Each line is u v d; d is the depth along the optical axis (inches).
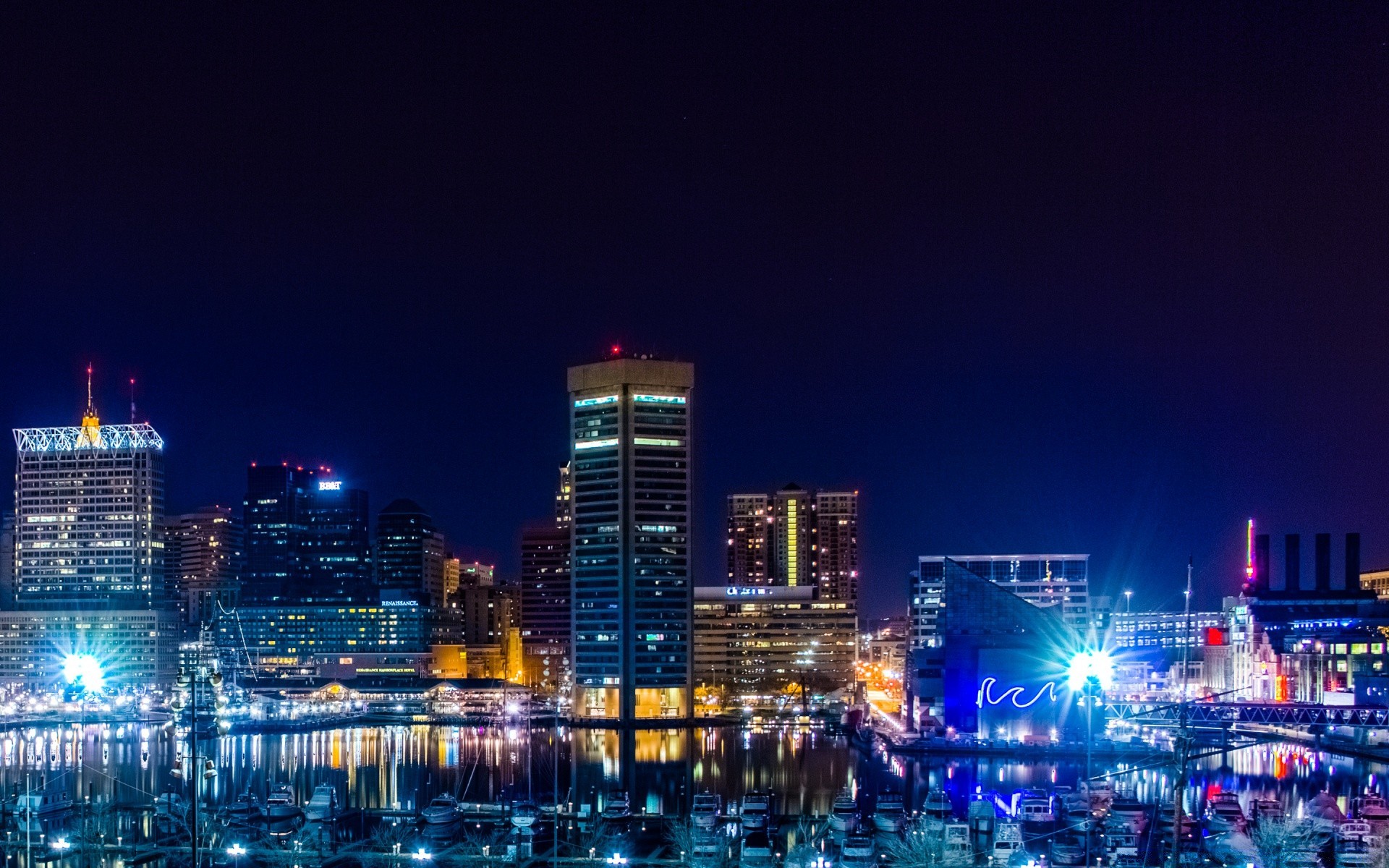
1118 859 7755.9
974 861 7854.3
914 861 7854.3
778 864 7864.2
